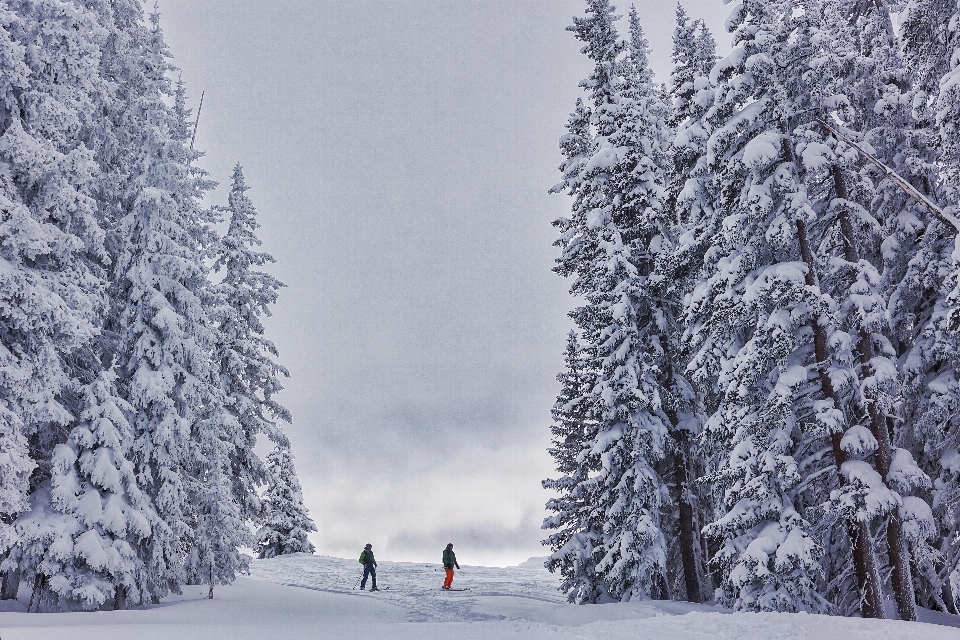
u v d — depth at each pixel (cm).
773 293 1761
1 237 1670
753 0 1880
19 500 1605
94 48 1883
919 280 2150
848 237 1848
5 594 1814
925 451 2078
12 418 1614
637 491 2138
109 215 2338
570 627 1384
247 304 3466
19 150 1697
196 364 2273
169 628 1173
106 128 2306
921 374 2103
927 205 1627
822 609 1666
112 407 1933
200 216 2695
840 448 1689
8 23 1723
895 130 2278
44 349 1722
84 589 1725
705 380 2194
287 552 5144
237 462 3169
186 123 2753
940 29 1900
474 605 2338
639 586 2070
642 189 2448
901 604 1619
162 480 2180
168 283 2303
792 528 1700
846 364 1720
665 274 2380
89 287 1900
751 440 1811
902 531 1662
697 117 2375
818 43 1859
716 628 1343
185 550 2441
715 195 2120
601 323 2438
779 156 1852
